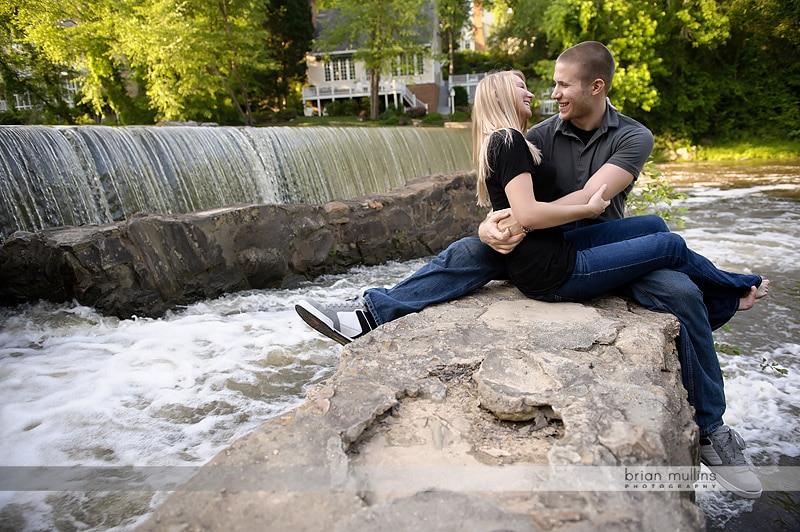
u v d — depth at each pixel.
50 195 7.67
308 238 7.70
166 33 20.69
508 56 36.97
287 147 11.25
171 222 6.26
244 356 4.77
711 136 28.70
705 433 2.57
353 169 12.58
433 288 2.79
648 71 24.44
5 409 3.74
